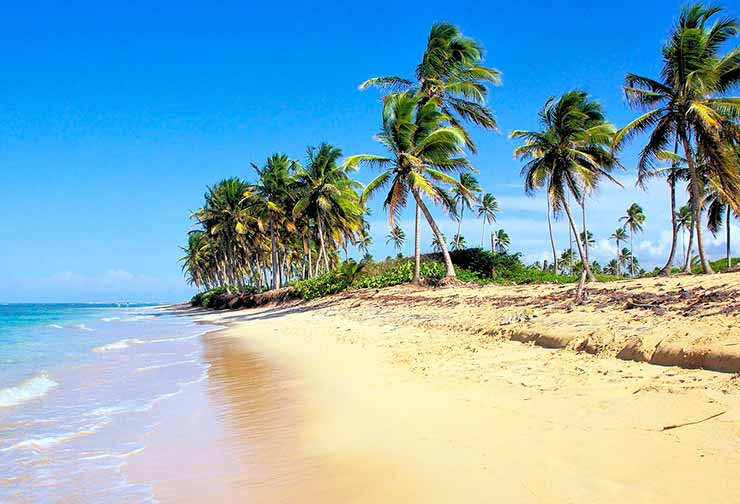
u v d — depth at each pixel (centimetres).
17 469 546
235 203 5406
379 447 538
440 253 3525
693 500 355
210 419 739
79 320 4684
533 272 3353
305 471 492
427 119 2597
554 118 2664
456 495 402
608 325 949
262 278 6531
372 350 1262
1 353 1658
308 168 4131
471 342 1145
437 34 2781
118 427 717
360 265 3397
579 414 562
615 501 363
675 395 567
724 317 807
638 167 2233
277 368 1159
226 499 443
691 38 1977
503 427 554
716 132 2008
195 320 4022
